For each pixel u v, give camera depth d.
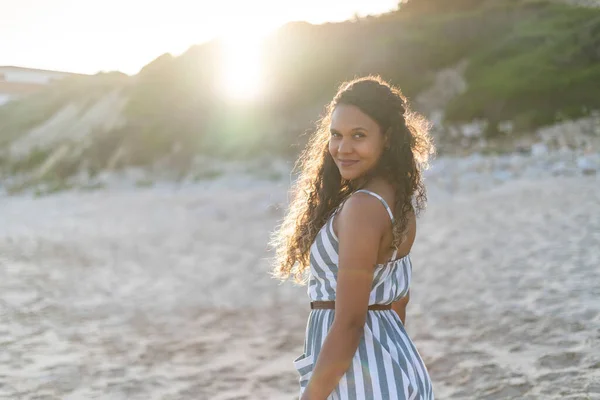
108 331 6.39
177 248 12.14
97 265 10.61
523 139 23.17
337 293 1.86
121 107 42.41
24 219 19.28
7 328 6.57
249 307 7.21
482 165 19.55
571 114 23.91
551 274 7.15
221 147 29.86
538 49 31.22
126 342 5.96
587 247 8.32
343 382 1.92
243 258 10.58
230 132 31.42
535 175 17.64
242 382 4.73
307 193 2.22
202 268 9.91
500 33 35.59
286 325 6.34
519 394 4.01
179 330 6.34
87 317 7.01
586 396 3.82
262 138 29.56
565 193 13.76
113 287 8.71
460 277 7.61
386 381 1.91
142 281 9.10
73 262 10.98
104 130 38.00
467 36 36.25
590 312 5.54
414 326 5.84
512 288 6.77
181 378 4.89
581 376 4.16
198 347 5.71
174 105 37.31
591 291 6.23
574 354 4.55
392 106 1.97
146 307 7.44
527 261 7.99
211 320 6.72
